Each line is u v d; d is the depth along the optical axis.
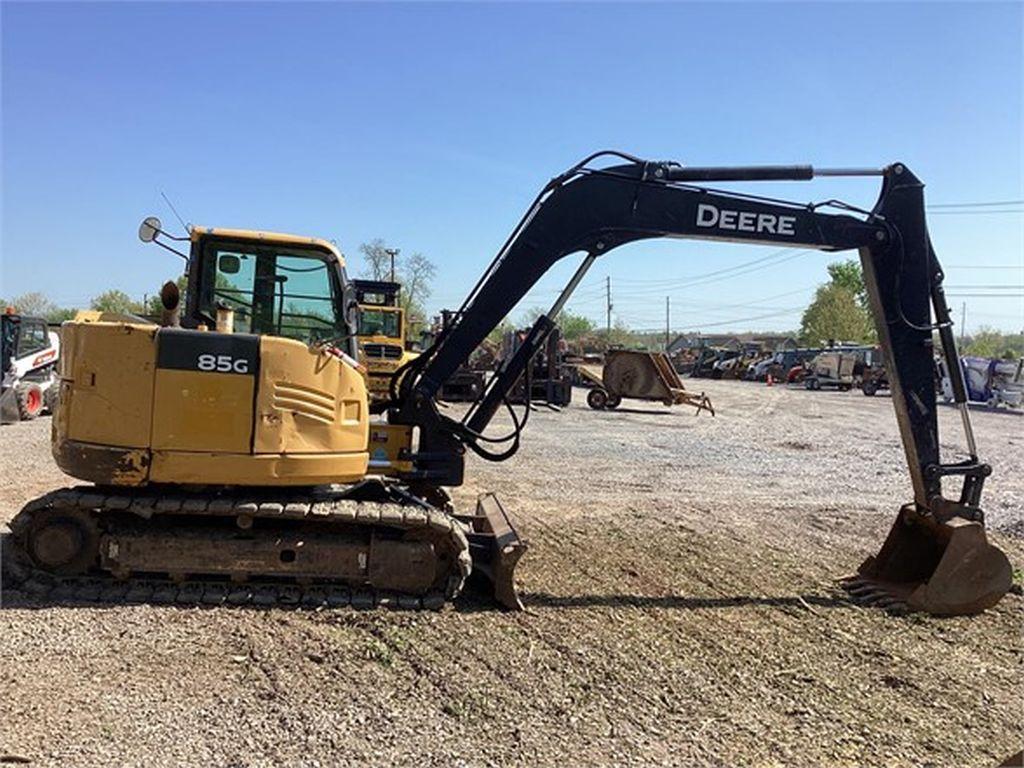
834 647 5.54
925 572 6.88
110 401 5.68
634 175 6.64
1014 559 8.15
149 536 5.82
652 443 16.95
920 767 3.91
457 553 6.00
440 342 6.84
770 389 41.97
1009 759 3.36
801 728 4.29
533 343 6.89
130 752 3.72
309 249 6.83
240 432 5.72
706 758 3.92
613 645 5.36
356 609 5.76
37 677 4.44
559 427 19.72
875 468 14.23
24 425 15.96
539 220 6.64
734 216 6.70
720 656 5.27
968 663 5.32
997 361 31.33
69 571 5.84
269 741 3.88
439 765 3.73
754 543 8.53
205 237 6.67
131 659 4.75
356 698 4.38
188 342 5.70
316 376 5.87
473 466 13.10
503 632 5.51
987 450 17.25
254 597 5.79
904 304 6.80
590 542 8.31
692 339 84.38
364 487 6.39
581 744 4.00
